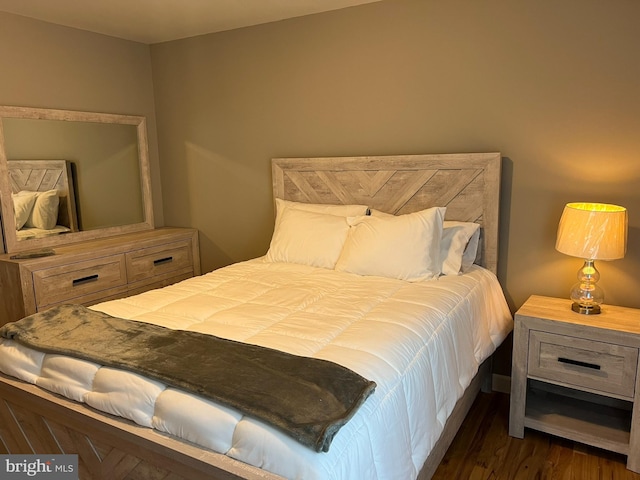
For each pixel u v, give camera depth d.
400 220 2.57
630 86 2.32
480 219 2.74
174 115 3.90
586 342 2.11
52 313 2.03
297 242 2.95
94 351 1.65
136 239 3.50
